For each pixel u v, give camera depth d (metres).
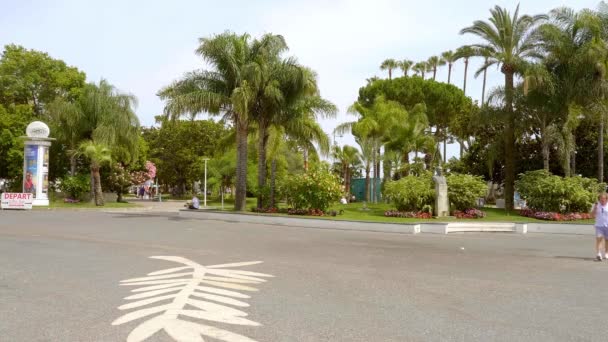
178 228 18.41
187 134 58.00
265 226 20.59
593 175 33.22
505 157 30.47
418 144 35.12
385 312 6.12
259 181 27.25
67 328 5.24
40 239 13.87
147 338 4.89
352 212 27.14
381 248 13.36
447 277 8.82
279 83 25.45
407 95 46.28
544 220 24.75
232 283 7.80
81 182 37.72
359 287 7.71
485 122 29.97
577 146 33.44
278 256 11.19
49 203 35.91
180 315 5.77
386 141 34.59
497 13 28.81
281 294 7.06
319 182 24.56
